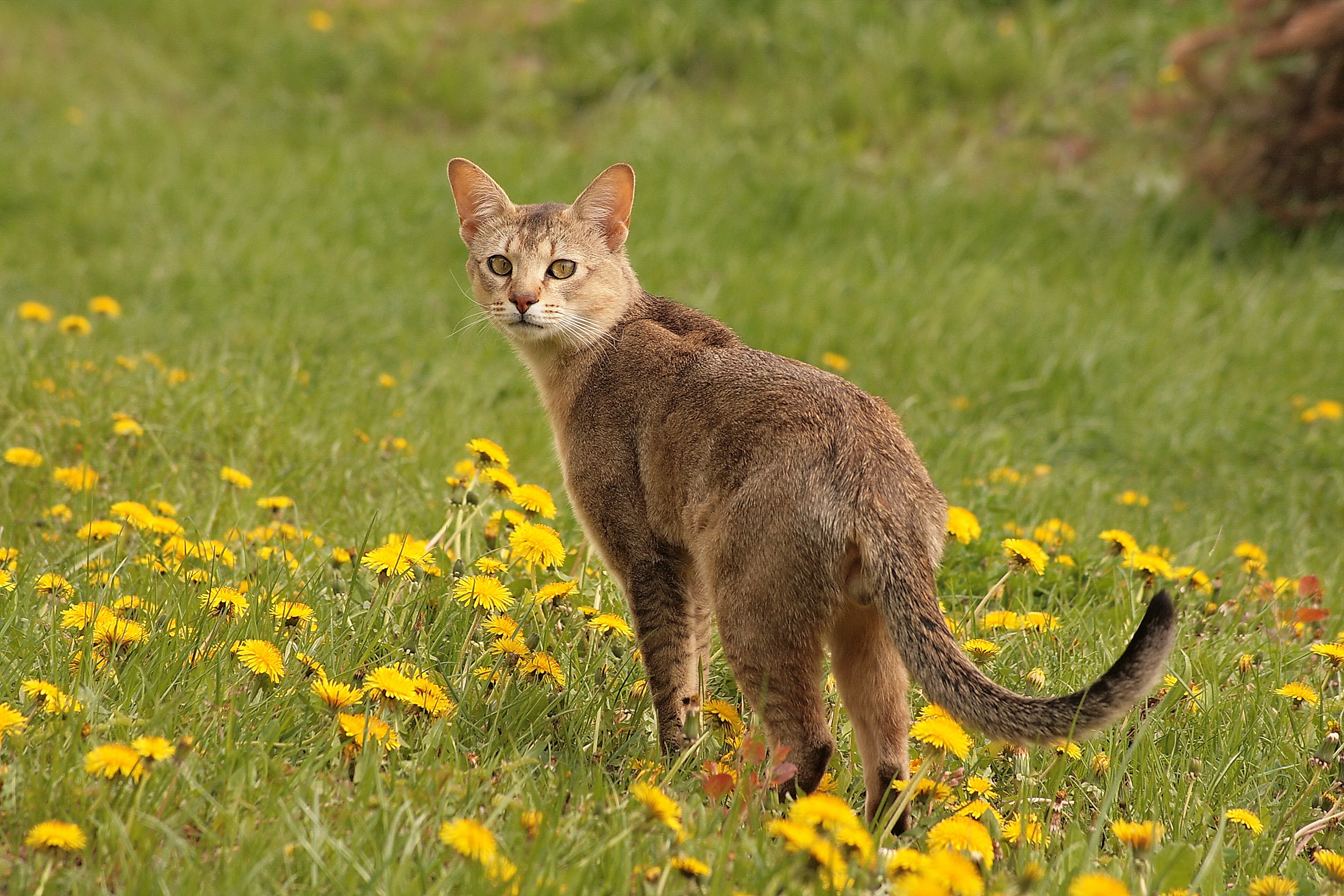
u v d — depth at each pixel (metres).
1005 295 17.19
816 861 4.92
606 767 6.70
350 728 5.80
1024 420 14.58
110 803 5.22
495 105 26.08
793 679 6.38
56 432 10.66
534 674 7.04
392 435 11.80
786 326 15.77
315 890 4.92
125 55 28.05
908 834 5.81
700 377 7.27
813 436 6.49
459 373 14.01
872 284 17.55
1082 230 19.91
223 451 10.95
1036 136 22.70
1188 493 13.40
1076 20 24.84
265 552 8.32
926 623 5.96
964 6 25.75
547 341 8.22
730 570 6.54
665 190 20.67
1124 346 15.74
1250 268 18.73
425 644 7.25
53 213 19.23
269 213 19.02
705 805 5.96
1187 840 6.19
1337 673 8.16
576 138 24.89
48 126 23.33
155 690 6.19
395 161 22.14
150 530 8.19
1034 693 7.40
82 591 7.41
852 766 6.95
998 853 5.77
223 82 27.50
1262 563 9.70
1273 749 7.23
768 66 25.05
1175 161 21.41
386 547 7.39
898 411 13.93
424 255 18.50
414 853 5.20
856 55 24.91
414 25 28.38
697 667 7.78
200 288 16.34
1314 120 18.91
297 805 5.39
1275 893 5.39
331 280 16.80
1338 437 14.23
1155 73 23.00
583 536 9.45
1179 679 7.65
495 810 5.44
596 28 27.20
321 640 7.01
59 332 13.45
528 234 8.30
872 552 6.12
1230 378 15.57
